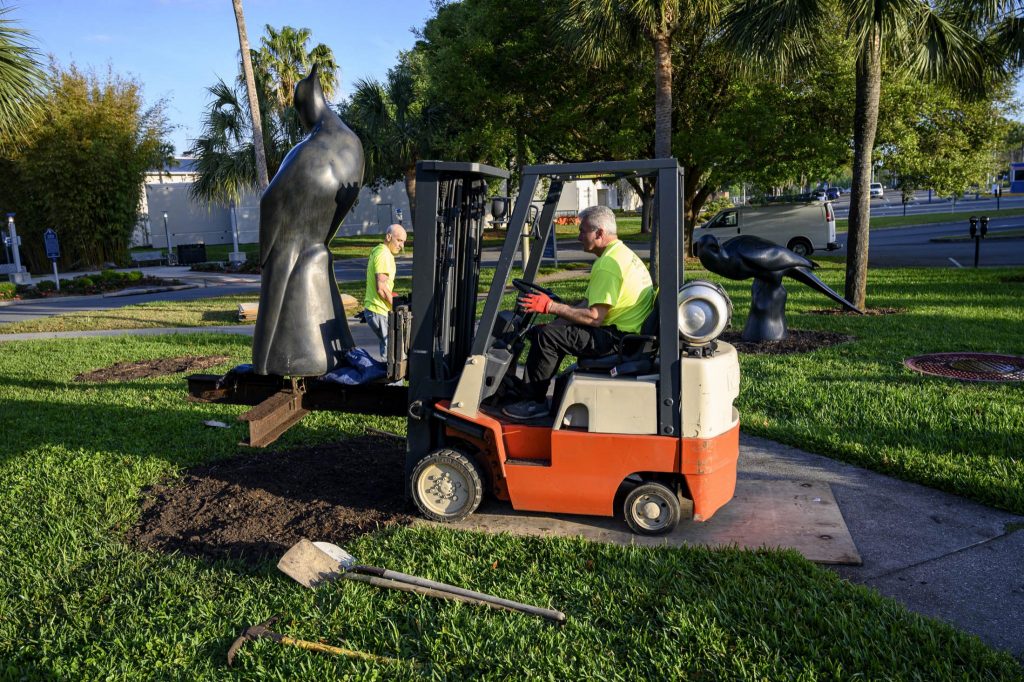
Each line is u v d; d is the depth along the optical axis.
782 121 20.05
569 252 29.59
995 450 5.38
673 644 3.20
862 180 11.84
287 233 4.75
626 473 4.25
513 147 22.45
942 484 4.99
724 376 4.25
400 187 50.59
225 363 9.91
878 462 5.39
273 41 34.38
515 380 4.86
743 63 11.79
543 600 3.61
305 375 4.83
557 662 3.11
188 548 4.34
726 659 3.11
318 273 4.83
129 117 30.64
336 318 4.98
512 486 4.44
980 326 10.15
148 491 5.30
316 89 4.87
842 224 38.06
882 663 3.04
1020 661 3.14
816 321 11.14
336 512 4.80
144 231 44.81
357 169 4.84
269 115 29.55
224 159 29.39
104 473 5.58
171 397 7.98
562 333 4.47
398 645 3.27
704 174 23.27
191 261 32.75
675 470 4.19
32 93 9.50
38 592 3.84
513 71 20.31
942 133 22.86
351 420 6.85
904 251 24.53
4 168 29.77
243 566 4.07
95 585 3.88
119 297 21.77
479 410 4.63
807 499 4.88
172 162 38.72
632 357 4.43
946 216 40.09
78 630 3.47
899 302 12.88
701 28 17.84
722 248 9.70
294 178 4.66
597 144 20.95
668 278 4.10
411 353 4.62
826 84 19.50
